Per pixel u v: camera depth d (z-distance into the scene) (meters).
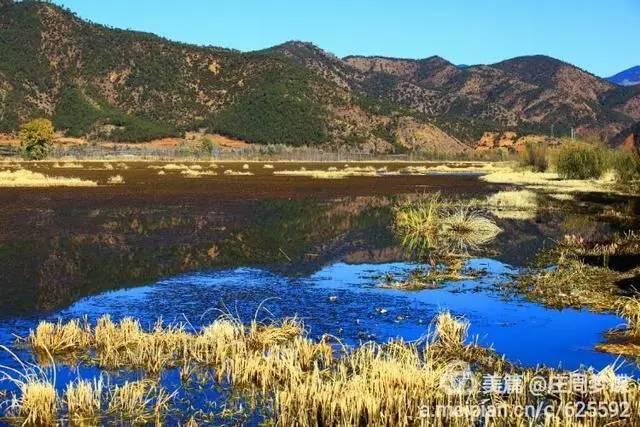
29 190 34.97
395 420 6.93
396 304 12.26
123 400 7.52
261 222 24.23
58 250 17.66
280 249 18.61
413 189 40.81
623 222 24.53
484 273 15.16
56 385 8.12
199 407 7.57
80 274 14.82
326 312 11.65
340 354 9.17
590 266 15.62
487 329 10.58
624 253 17.34
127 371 8.66
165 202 30.31
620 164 42.16
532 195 34.56
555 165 49.69
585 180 45.91
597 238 20.53
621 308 11.65
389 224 24.27
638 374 8.44
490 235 21.41
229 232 21.59
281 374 8.26
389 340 9.78
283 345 9.26
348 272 15.43
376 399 6.95
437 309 11.90
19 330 10.48
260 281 14.34
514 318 11.26
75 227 21.77
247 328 10.38
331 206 30.41
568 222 24.56
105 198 31.45
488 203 31.17
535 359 9.10
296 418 7.04
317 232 22.06
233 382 8.29
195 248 18.48
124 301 12.45
